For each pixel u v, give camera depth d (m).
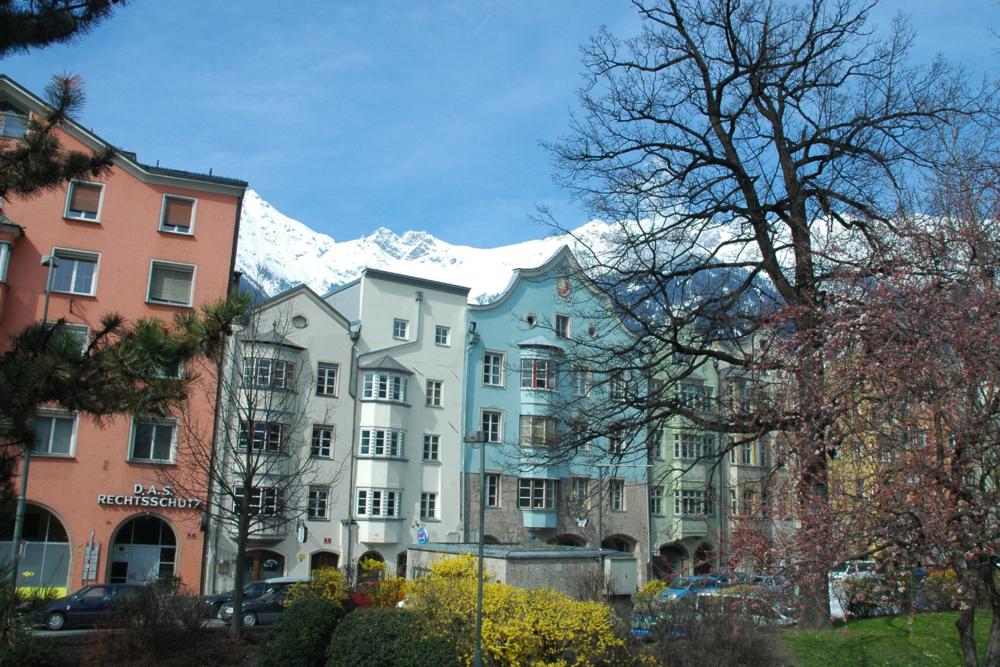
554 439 20.89
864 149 18.41
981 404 9.84
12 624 8.80
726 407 18.30
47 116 11.76
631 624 13.82
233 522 24.77
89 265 33.72
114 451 32.34
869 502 9.70
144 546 33.00
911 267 10.80
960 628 12.69
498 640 12.41
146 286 34.25
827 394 10.87
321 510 36.84
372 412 38.75
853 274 11.52
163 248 34.94
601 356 20.77
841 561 9.99
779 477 12.19
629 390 20.16
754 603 11.35
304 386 37.25
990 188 11.26
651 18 21.48
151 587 18.86
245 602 28.02
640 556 44.44
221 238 35.97
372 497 37.81
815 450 10.82
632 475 45.25
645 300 20.45
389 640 12.94
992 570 10.96
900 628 18.97
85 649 17.83
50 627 25.64
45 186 11.77
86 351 10.85
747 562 11.56
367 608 14.33
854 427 10.28
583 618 12.67
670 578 16.25
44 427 31.73
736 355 19.69
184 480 31.80
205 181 35.94
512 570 18.78
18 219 32.72
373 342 40.00
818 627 18.50
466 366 42.34
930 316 9.91
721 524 34.88
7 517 11.36
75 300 32.94
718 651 13.39
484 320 43.53
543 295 45.84
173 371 11.32
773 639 14.71
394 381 39.47
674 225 20.47
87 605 26.38
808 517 10.39
